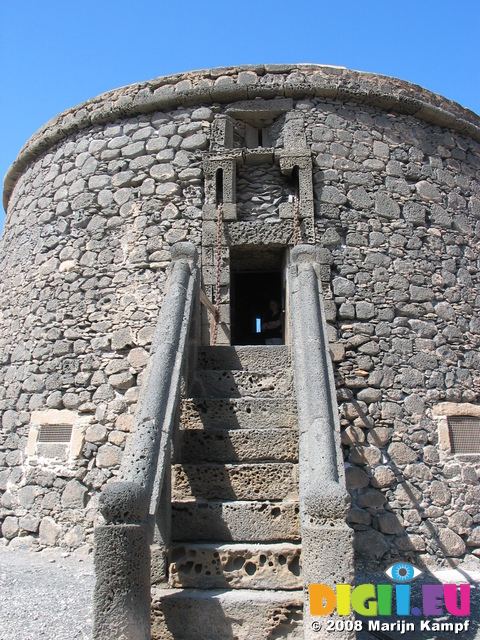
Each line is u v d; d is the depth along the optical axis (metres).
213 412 4.79
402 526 6.02
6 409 7.57
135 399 6.58
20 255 8.30
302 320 4.59
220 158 7.20
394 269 6.98
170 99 7.55
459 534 6.15
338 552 2.96
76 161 7.95
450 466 6.38
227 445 4.48
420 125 7.80
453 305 7.14
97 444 6.59
